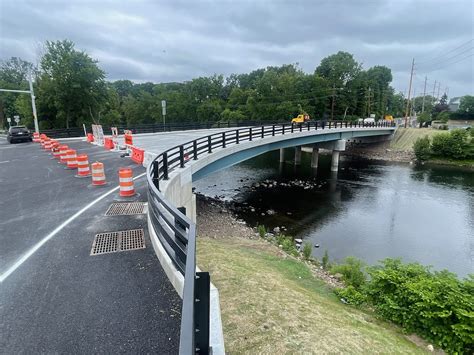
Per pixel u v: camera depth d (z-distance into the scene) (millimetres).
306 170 40656
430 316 6902
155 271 4945
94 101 42250
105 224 7164
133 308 3941
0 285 4523
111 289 4395
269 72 84312
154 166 7898
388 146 58531
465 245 17078
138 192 10070
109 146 22797
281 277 9461
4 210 8266
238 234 16734
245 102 87250
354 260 12906
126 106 93562
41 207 8516
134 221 7363
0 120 63906
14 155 19797
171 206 3994
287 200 25625
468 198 26750
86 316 3785
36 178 12422
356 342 5766
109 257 5469
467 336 6461
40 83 41438
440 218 21547
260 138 24953
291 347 5172
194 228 3137
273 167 43094
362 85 92062
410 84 71562
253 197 26406
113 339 3383
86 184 11328
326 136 37531
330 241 17219
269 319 5973
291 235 18031
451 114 103062
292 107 75938
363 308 8594
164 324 3635
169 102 89250
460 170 40750
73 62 39594
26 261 5297
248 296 6891
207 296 2426
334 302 8602
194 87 93625
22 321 3697
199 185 30969
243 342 5219
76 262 5270
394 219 21250
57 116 40656
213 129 47500
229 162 20703
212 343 2979
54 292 4332
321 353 5148
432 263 14953
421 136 57219
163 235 4797
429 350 6598
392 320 7668
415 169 41594
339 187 30656
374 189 29891
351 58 90750
